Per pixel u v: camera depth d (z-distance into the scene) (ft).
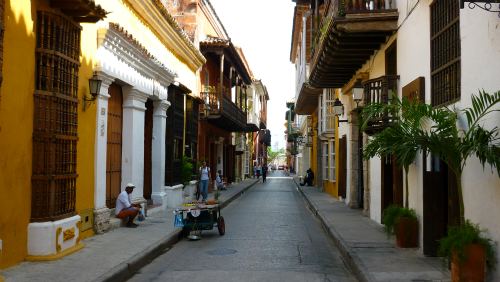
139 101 44.47
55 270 24.07
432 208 28.40
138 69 42.80
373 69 44.42
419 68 31.14
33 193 26.32
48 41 26.71
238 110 99.40
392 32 37.91
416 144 23.82
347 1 37.60
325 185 91.61
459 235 21.03
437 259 27.50
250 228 44.73
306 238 39.01
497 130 20.42
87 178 33.04
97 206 34.76
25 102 25.35
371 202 47.16
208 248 34.24
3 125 23.36
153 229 38.60
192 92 69.05
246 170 166.71
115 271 24.12
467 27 23.00
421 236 30.19
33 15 25.88
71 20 28.60
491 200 20.77
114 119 41.14
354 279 25.22
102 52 34.55
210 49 81.35
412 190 32.35
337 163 74.49
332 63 48.62
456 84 25.32
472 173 22.71
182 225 38.34
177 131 58.49
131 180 42.93
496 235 20.34
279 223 48.73
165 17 50.88
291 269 27.37
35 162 26.35
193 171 70.03
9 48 23.77
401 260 27.25
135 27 44.04
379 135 25.50
